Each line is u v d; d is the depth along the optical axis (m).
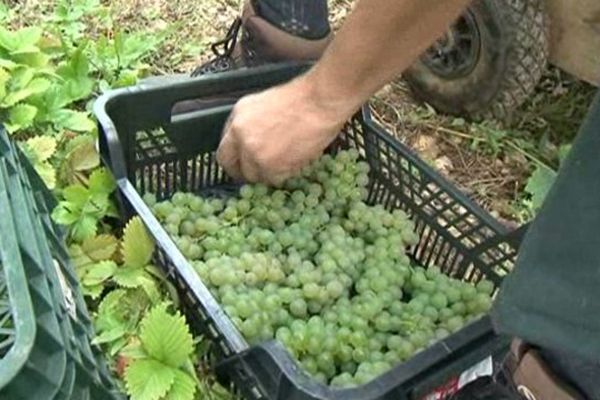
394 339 1.21
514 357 0.87
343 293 1.28
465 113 1.82
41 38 1.67
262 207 1.35
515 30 1.65
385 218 1.39
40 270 0.99
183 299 1.23
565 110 1.88
